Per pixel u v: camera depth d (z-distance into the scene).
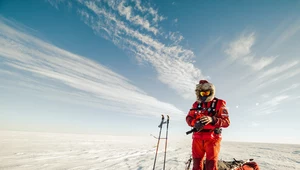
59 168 6.36
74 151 11.22
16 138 17.41
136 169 6.63
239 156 12.23
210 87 2.37
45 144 13.95
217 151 2.17
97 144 17.83
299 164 8.58
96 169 6.50
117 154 11.34
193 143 2.41
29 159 7.56
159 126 3.55
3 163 6.57
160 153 13.30
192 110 2.51
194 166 2.33
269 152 16.25
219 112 2.24
